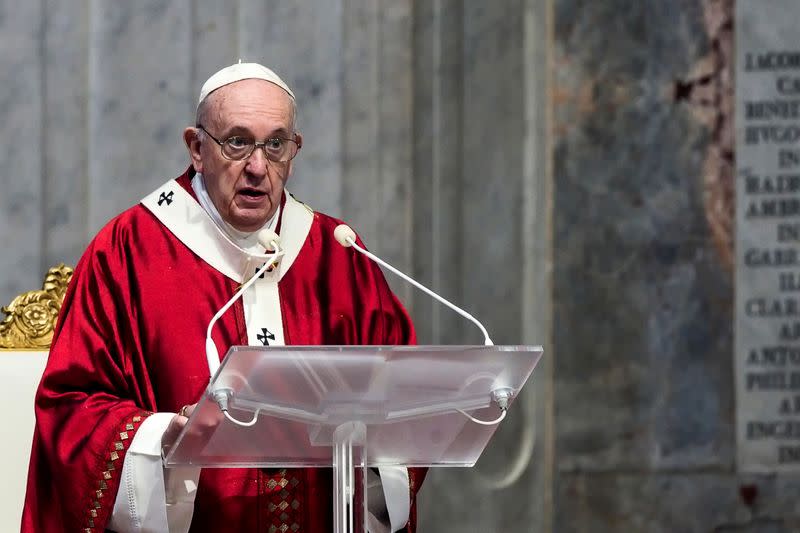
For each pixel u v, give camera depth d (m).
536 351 9.26
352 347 8.81
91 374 11.56
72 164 17.44
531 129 18.39
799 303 18.47
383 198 18.53
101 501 10.73
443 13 18.61
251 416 9.34
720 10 18.47
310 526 11.65
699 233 18.47
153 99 17.61
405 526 11.51
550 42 18.36
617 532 18.31
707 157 18.48
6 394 12.41
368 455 10.18
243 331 12.12
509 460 18.44
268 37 18.00
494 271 18.45
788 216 18.47
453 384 9.43
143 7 17.62
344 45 18.34
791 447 18.48
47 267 17.33
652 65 18.42
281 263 12.52
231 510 11.43
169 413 10.93
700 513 18.39
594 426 18.38
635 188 18.42
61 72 17.42
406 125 18.64
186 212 12.41
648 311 18.44
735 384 18.48
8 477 12.29
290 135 11.71
